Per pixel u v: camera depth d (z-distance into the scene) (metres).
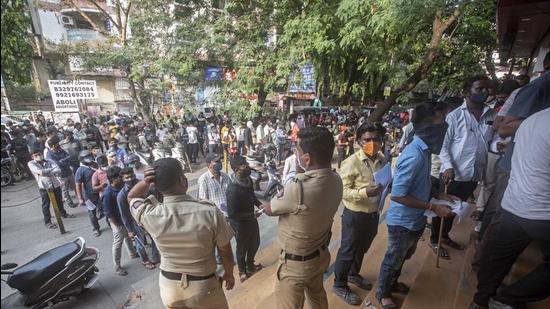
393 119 16.61
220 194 4.66
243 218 3.93
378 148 2.77
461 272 2.98
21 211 7.39
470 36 5.69
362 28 4.64
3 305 3.88
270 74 7.18
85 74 19.12
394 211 2.44
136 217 2.05
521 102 2.22
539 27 4.20
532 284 2.04
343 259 2.79
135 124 13.11
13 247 5.68
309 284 2.11
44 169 6.27
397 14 3.97
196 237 1.99
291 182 1.93
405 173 2.29
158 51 8.97
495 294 2.30
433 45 4.34
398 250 2.47
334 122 16.36
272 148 11.57
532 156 1.90
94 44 17.58
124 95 22.73
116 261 4.77
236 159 3.98
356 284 3.07
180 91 9.49
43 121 14.73
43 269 3.82
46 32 17.67
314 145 1.87
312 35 5.59
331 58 6.15
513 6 3.46
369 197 2.59
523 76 4.03
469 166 3.20
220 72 8.40
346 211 2.79
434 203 2.36
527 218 1.94
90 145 8.73
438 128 2.32
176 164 2.06
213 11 8.47
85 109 20.64
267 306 2.95
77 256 4.11
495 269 2.20
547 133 1.83
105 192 4.62
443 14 4.16
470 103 3.17
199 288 2.03
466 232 3.81
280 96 12.46
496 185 2.92
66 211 7.35
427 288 2.79
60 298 4.00
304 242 1.95
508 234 2.07
